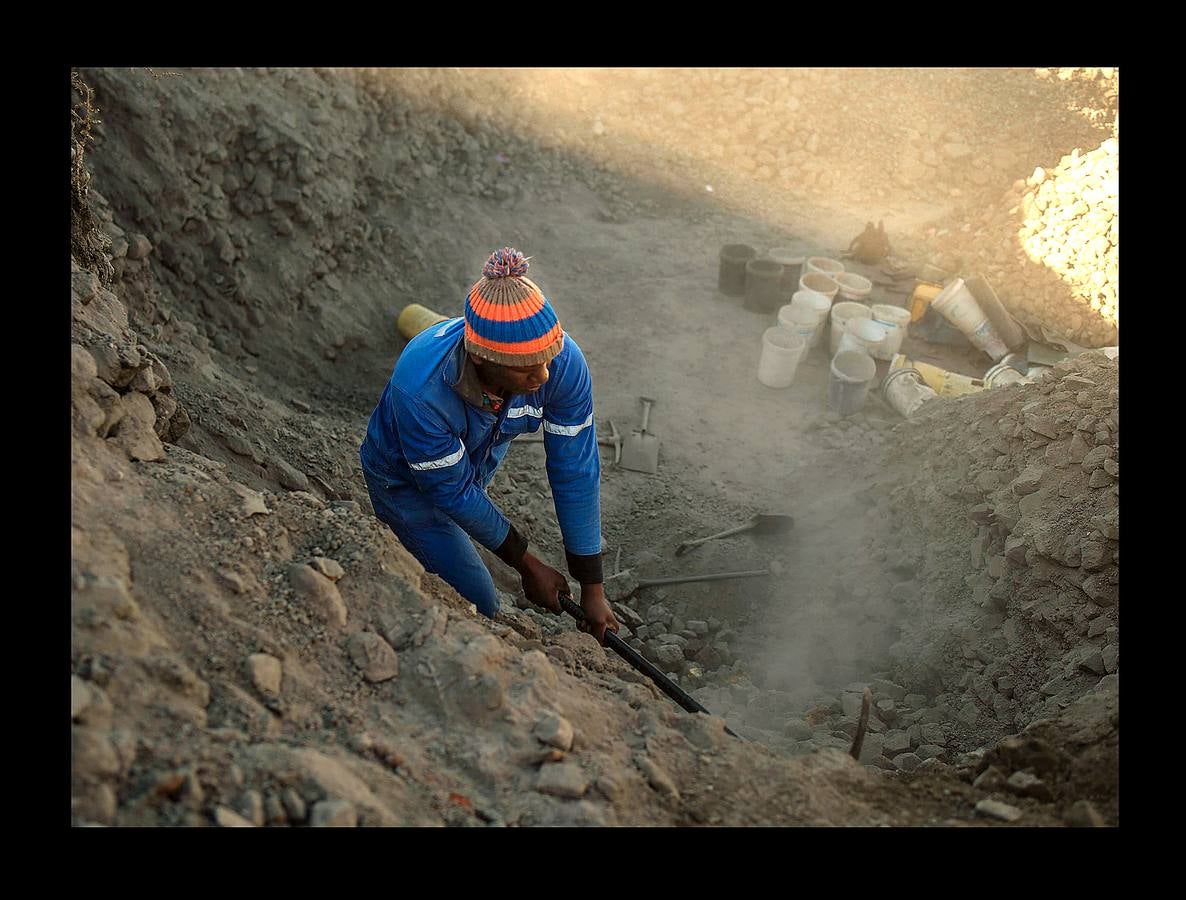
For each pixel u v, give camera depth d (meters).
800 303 7.83
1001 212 9.13
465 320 2.94
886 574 5.08
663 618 5.25
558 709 2.45
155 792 1.83
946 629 4.42
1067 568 4.09
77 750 1.80
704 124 10.92
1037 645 4.05
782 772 2.49
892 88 11.22
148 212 6.52
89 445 2.56
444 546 3.63
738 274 8.52
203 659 2.21
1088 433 4.48
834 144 10.84
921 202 10.45
